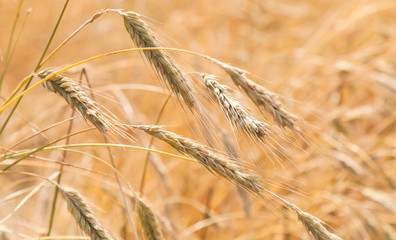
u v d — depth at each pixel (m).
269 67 5.13
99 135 4.04
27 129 3.69
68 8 6.02
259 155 3.85
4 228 2.52
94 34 5.64
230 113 1.83
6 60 2.47
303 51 5.12
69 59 5.55
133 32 1.87
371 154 4.23
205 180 3.85
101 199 3.48
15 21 2.50
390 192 3.89
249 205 3.03
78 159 4.06
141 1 5.81
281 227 3.53
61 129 4.22
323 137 3.85
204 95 2.00
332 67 4.64
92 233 1.96
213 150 1.93
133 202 2.89
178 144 1.83
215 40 5.76
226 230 3.73
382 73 4.62
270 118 2.14
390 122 4.52
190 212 3.91
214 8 6.04
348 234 3.70
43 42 5.81
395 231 3.97
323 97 4.52
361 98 5.00
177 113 4.39
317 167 4.06
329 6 6.28
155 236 2.33
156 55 1.87
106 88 3.82
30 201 3.68
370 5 5.38
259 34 6.15
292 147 3.85
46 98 4.61
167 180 3.41
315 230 1.72
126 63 4.81
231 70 1.98
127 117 3.54
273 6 6.48
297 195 3.81
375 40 5.49
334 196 3.71
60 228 3.32
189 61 4.86
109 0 5.98
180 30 5.47
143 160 3.94
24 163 2.71
